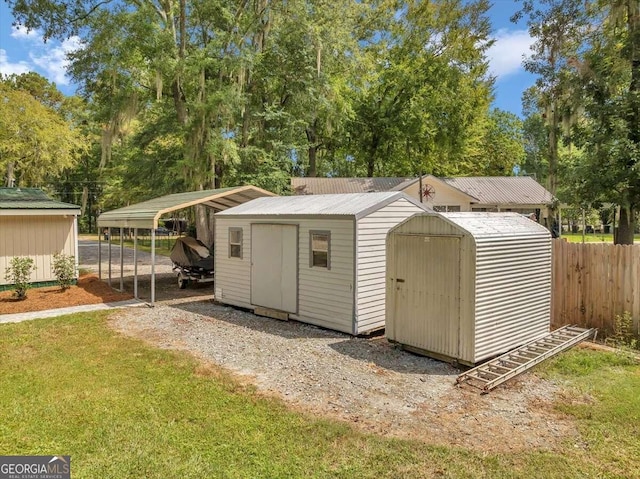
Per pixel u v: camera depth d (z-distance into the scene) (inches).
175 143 717.9
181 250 494.3
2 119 713.6
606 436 144.6
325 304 300.7
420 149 1064.2
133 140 725.9
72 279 465.1
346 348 252.7
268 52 702.5
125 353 237.9
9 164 781.9
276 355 237.3
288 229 326.6
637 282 255.6
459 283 214.7
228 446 138.6
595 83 410.3
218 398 176.6
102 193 1467.8
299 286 319.9
